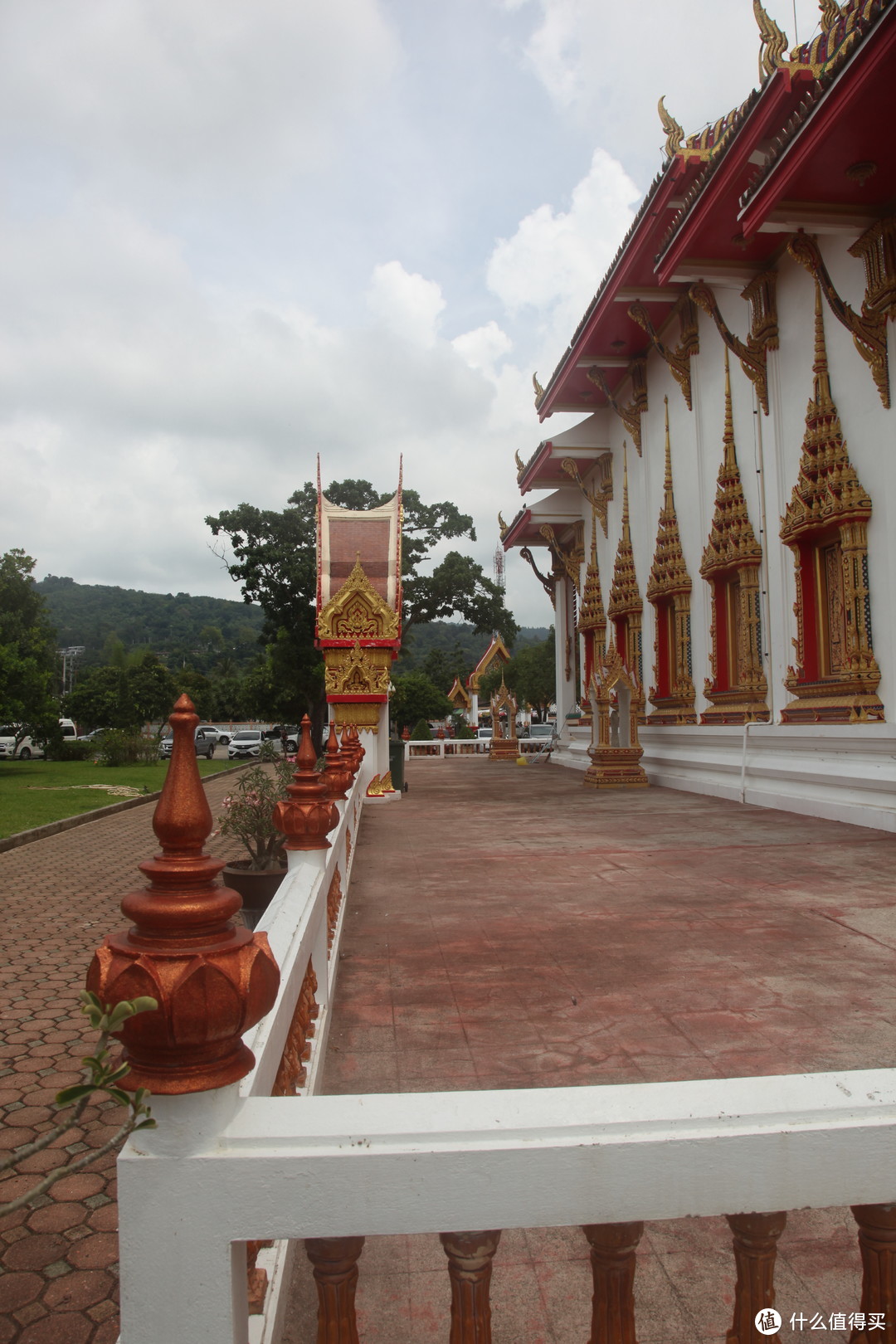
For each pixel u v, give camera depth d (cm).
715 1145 144
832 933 498
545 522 2206
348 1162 139
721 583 1259
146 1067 137
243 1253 149
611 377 1686
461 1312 149
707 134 1044
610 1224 148
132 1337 137
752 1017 372
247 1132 141
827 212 855
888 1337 152
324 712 3838
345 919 554
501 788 1508
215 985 129
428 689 4797
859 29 662
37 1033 463
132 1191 137
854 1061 326
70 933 697
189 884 138
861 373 907
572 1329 211
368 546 1436
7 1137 341
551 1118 145
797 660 1031
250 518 3506
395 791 1309
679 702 1403
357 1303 221
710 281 1123
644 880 650
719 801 1169
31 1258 260
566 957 464
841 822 914
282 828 352
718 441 1271
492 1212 141
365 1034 365
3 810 1591
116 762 3027
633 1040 351
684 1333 208
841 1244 241
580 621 2130
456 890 636
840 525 925
